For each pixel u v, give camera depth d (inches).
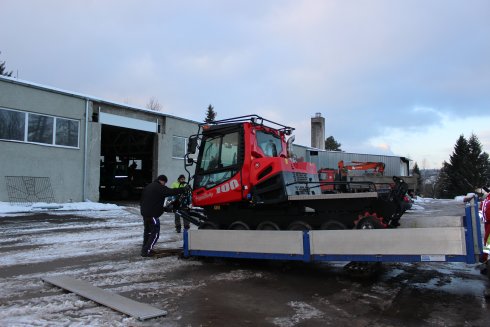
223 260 323.6
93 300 211.5
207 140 353.7
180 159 900.6
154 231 332.5
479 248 222.7
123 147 979.9
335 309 207.2
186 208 370.0
